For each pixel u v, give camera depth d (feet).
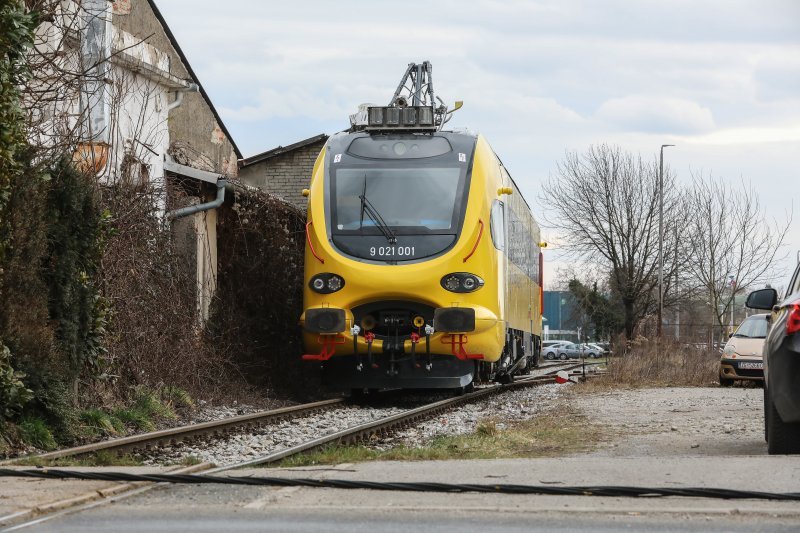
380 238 101.09
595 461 46.88
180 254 100.99
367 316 100.99
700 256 301.22
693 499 36.88
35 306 65.36
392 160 104.42
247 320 121.49
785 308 50.62
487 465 45.98
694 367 147.54
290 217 131.95
